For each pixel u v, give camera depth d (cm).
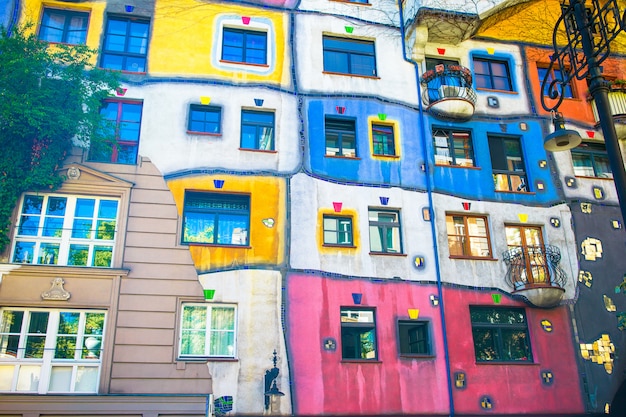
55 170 1631
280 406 1535
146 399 1461
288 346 1605
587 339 1825
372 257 1773
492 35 2245
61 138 1631
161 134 1775
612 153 862
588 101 2236
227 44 1989
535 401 1709
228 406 1505
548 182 2039
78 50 1648
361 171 1881
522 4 2181
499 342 1786
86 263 1591
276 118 1891
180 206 1698
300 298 1666
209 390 1516
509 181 2034
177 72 1873
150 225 1653
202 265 1641
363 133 1945
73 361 1487
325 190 1823
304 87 1959
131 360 1498
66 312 1525
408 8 2139
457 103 2009
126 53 1881
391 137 1997
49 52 1738
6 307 1494
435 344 1709
